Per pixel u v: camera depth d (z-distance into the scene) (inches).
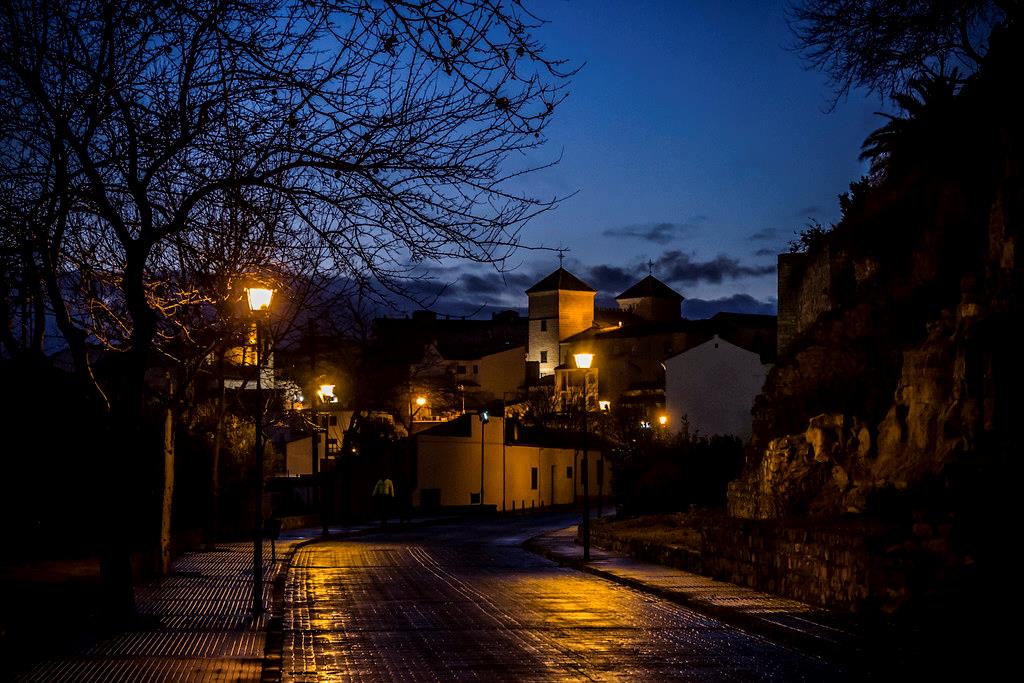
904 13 1052.5
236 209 513.3
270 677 443.2
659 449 1665.8
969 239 1055.0
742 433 2346.2
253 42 429.7
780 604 714.2
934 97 1134.4
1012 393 725.3
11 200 492.4
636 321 4109.3
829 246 1369.3
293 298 589.6
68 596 611.2
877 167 1302.9
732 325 3314.5
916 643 537.3
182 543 1130.0
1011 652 496.1
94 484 602.2
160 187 523.5
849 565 661.9
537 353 3998.5
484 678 466.0
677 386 2397.9
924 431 844.0
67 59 476.7
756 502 1086.4
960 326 831.7
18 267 545.6
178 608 673.0
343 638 585.9
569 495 3157.0
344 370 2042.3
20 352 608.4
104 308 601.3
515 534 1766.7
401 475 2269.9
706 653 537.3
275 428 2444.6
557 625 645.3
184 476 1296.8
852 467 930.7
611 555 1184.8
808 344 1202.0
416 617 682.8
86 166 483.8
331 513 2086.6
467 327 4217.5
